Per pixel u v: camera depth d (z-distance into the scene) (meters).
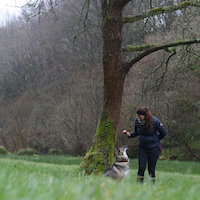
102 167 11.41
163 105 25.33
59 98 35.94
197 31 16.77
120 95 12.00
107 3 11.01
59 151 33.75
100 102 30.16
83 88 31.91
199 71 20.20
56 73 44.06
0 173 3.90
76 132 30.89
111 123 11.85
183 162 23.34
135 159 26.55
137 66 25.23
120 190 3.20
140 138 8.44
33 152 33.56
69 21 34.53
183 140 26.48
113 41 11.84
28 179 4.27
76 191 2.83
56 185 3.51
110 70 11.85
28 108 38.78
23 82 47.62
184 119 27.11
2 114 39.50
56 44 44.44
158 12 12.21
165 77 17.27
